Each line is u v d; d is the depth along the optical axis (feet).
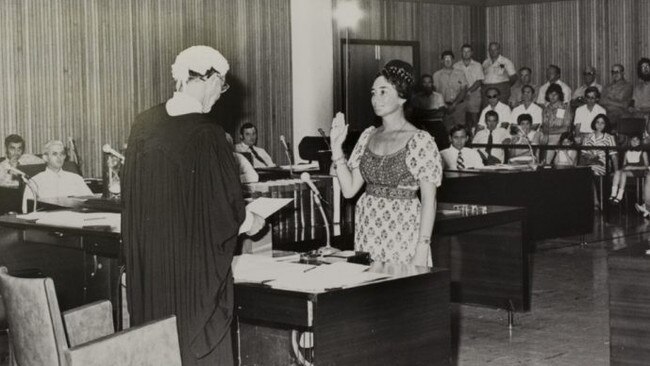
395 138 12.95
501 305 19.27
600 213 35.83
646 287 11.85
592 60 47.14
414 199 13.03
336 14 44.24
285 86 39.63
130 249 10.43
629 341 12.09
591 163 38.83
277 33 39.19
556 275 25.04
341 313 9.93
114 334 9.48
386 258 13.07
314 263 11.73
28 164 28.12
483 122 43.16
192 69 10.38
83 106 32.81
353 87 45.29
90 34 32.94
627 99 43.57
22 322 10.25
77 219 14.38
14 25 31.04
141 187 10.27
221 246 9.96
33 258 16.46
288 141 39.81
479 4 49.44
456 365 16.10
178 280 10.03
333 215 16.67
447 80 46.16
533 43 48.93
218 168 9.96
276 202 11.62
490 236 19.36
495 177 27.55
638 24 45.70
